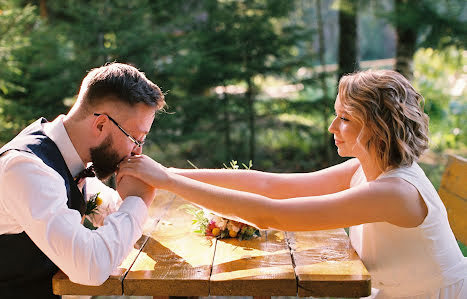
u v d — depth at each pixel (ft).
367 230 6.64
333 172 7.54
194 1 21.81
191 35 20.98
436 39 20.97
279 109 22.93
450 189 8.31
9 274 5.99
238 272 5.72
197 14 22.27
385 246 6.45
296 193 7.48
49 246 5.51
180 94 20.77
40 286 6.12
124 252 5.75
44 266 6.09
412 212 6.01
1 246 5.95
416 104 6.20
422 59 29.96
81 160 6.45
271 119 23.65
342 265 5.90
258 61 21.65
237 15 21.38
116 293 5.61
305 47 23.09
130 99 6.17
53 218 5.57
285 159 24.44
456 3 20.29
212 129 22.47
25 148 5.93
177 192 6.27
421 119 6.17
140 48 18.61
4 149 5.98
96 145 6.35
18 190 5.65
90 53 18.75
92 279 5.46
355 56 23.61
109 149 6.38
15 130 17.16
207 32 21.42
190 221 7.63
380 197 5.91
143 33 18.88
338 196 6.03
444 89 28.76
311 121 27.14
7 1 17.57
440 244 6.31
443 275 6.34
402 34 22.90
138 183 6.35
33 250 6.00
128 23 18.90
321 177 7.52
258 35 21.13
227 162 22.80
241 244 6.66
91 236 5.58
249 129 23.73
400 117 6.02
